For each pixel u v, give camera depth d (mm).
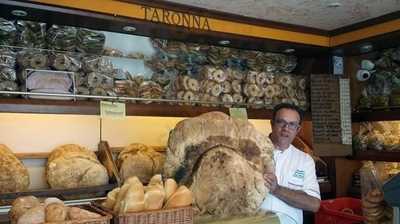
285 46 3182
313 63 3621
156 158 2613
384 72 3285
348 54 3506
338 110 3348
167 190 1476
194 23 2740
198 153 1704
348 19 3074
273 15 2955
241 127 1789
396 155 3109
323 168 3467
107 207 1467
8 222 1908
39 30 2420
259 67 3318
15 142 2535
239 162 1686
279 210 2131
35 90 2273
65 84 2371
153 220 1363
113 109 2473
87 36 2545
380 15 2971
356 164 3586
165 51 2904
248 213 1716
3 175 2094
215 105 2908
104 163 2549
